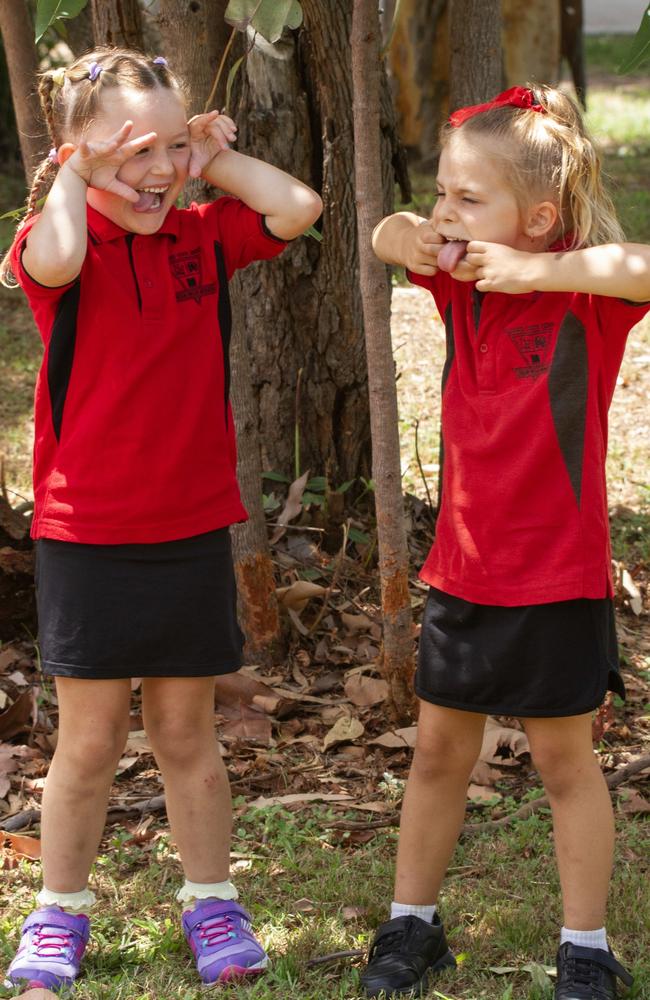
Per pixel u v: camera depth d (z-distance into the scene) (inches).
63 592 106.7
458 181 104.6
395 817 140.4
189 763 112.8
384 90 192.2
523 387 103.3
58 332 104.3
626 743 160.1
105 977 111.4
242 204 111.4
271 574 174.9
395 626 156.0
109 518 105.0
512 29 516.4
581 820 106.3
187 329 106.0
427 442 252.1
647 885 125.5
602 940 107.6
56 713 165.9
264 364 198.8
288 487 203.3
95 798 111.3
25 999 105.2
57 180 101.7
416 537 211.3
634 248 100.0
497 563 103.5
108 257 104.7
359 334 198.1
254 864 131.7
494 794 146.5
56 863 111.1
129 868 131.7
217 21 169.5
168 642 107.1
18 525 185.0
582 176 105.8
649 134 588.7
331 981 112.0
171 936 117.0
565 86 127.0
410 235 112.6
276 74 185.8
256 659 175.8
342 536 199.5
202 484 107.5
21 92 174.1
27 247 100.6
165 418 105.0
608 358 105.7
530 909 121.6
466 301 107.4
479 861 132.2
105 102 102.4
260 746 159.0
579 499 102.7
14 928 119.3
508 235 105.2
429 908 112.7
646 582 206.1
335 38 178.7
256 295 195.6
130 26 173.6
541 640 102.8
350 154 185.8
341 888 125.7
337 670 177.6
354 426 204.7
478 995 109.7
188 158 106.5
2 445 255.0
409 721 160.2
